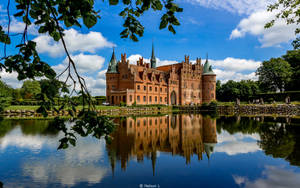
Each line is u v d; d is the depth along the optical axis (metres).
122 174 8.46
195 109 67.38
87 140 15.35
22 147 12.76
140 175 8.35
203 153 11.80
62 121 3.16
